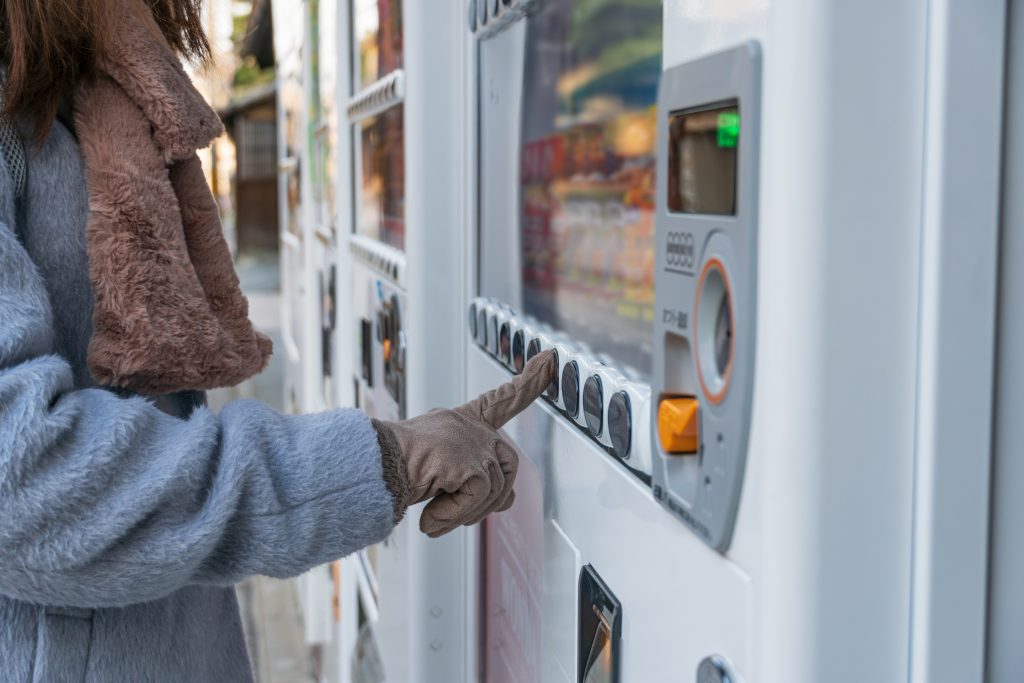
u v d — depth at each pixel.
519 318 1.28
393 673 1.86
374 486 0.89
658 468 0.75
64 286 0.95
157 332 0.95
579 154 1.45
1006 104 0.56
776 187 0.57
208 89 1.31
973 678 0.60
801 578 0.58
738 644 0.65
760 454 0.60
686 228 0.68
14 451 0.76
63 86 0.94
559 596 1.08
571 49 1.45
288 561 0.87
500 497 0.98
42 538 0.78
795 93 0.55
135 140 0.96
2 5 0.91
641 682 0.83
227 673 1.16
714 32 0.64
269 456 0.88
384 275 1.89
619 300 1.33
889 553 0.59
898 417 0.58
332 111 2.76
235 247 20.06
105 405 0.85
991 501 0.59
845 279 0.56
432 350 1.58
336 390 2.84
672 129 0.70
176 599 1.04
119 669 0.96
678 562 0.74
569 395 1.00
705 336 0.67
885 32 0.55
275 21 5.01
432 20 1.52
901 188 0.56
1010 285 0.57
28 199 0.93
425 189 1.55
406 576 1.66
